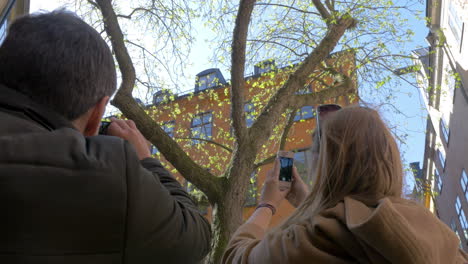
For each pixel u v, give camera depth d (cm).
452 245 88
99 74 85
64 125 78
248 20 652
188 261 84
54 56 79
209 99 1027
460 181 1831
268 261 88
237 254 102
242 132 658
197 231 89
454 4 1446
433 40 1662
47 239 63
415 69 884
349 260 83
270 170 134
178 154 614
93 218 68
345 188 97
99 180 69
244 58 662
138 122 600
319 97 788
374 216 77
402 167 105
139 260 73
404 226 78
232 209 607
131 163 76
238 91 662
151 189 77
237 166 635
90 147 75
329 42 763
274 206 124
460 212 1928
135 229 72
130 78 619
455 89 1661
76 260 66
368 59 866
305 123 1405
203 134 1003
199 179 614
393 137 106
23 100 75
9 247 61
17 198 62
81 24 88
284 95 719
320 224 86
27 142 67
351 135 101
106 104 90
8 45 80
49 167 66
